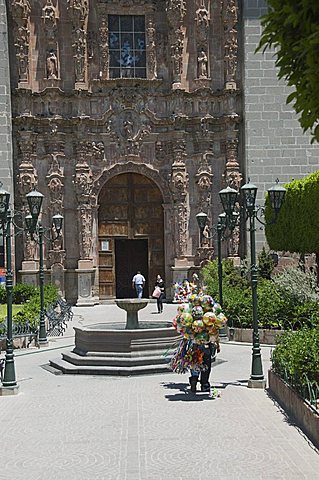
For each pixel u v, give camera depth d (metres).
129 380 17.28
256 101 38.41
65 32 39.19
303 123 6.38
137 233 39.94
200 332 15.07
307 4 5.89
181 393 15.48
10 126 37.44
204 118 38.97
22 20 38.09
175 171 38.91
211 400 14.66
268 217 33.97
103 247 39.62
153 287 39.78
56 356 21.88
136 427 12.55
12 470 10.28
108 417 13.40
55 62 38.72
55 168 38.50
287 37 6.29
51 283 38.06
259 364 16.11
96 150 39.00
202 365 15.20
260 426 12.38
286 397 13.69
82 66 38.72
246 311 24.62
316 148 38.47
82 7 38.50
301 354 12.66
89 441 11.73
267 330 23.70
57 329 26.95
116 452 11.02
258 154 38.31
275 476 9.65
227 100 39.16
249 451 10.88
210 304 15.29
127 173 39.88
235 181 38.69
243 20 38.69
